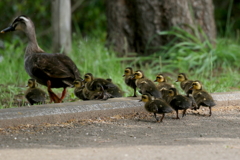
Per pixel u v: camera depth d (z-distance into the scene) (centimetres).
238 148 794
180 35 1953
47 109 1013
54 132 930
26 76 1677
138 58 1878
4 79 1634
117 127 984
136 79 1243
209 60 1833
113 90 1227
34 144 830
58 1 1817
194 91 1159
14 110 988
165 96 1160
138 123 1029
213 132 939
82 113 1049
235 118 1089
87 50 1925
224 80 1608
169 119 1077
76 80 1251
